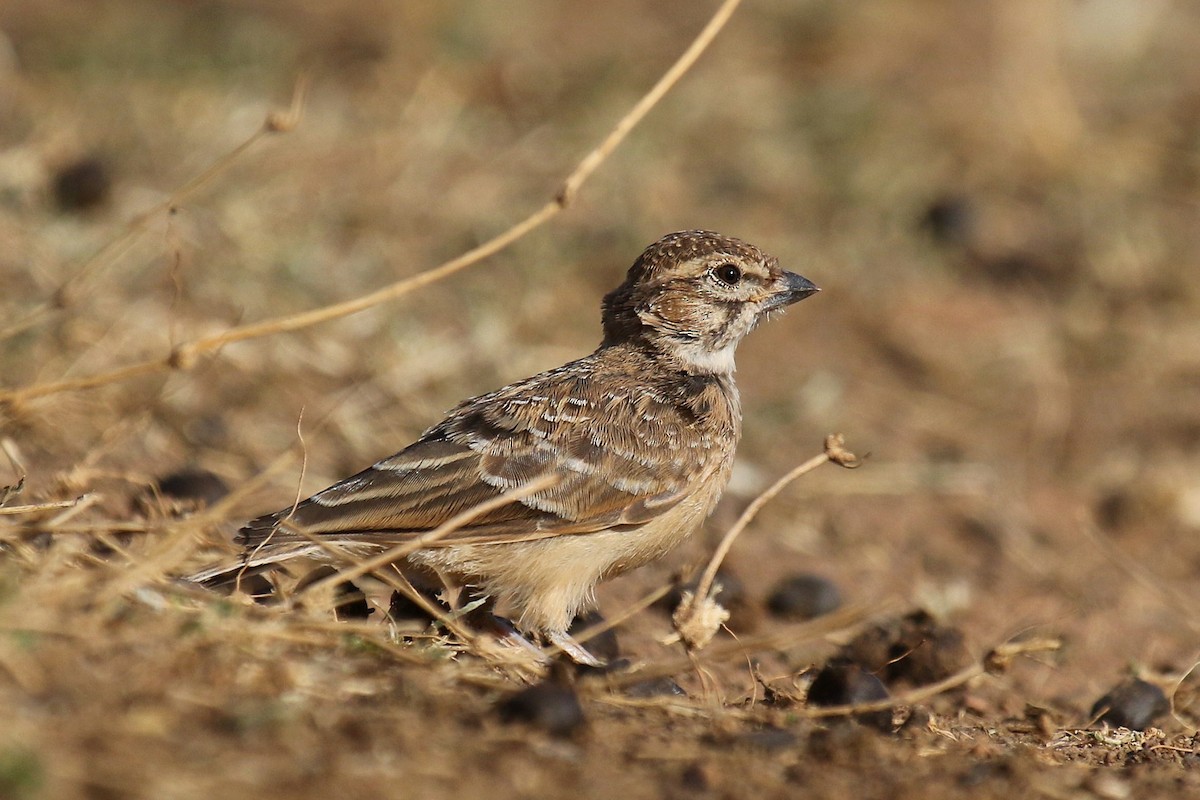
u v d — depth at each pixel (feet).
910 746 31.53
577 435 38.04
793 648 41.34
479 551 36.47
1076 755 33.37
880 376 63.82
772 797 27.22
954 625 44.93
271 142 64.59
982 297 69.36
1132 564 52.29
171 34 76.28
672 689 34.65
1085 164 77.30
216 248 55.47
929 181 75.25
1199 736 36.22
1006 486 57.67
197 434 47.06
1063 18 89.30
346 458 48.80
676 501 38.65
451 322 57.52
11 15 79.71
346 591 36.45
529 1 88.58
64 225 53.21
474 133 71.05
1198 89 86.63
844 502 54.95
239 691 27.14
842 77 82.74
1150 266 70.85
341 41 79.30
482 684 30.60
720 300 42.09
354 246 60.03
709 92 77.71
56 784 23.13
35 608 27.66
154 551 32.24
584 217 66.69
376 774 25.31
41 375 45.65
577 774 26.91
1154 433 61.72
